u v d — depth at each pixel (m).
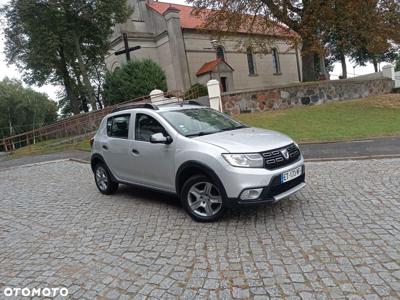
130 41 33.03
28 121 53.12
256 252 3.92
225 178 4.57
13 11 25.89
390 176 6.65
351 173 7.16
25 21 25.72
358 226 4.42
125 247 4.41
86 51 31.73
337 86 19.78
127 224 5.26
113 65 34.97
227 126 5.88
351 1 17.44
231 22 20.95
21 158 18.12
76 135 22.62
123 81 25.73
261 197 4.49
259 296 3.08
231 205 4.59
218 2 20.84
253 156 4.53
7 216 6.45
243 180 4.47
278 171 4.61
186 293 3.24
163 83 26.86
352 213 4.89
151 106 6.04
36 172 11.98
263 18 20.81
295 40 20.17
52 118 59.56
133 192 7.24
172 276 3.57
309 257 3.71
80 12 27.55
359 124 13.25
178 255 4.04
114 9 27.62
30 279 3.81
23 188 9.16
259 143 4.79
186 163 4.99
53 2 25.34
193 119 5.81
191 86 30.62
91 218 5.76
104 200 6.84
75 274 3.83
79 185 8.66
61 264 4.11
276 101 18.53
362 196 5.61
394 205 5.07
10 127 50.41
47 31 26.17
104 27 28.86
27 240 5.05
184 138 5.15
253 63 39.00
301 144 11.16
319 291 3.08
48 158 15.82
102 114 22.38
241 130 5.61
